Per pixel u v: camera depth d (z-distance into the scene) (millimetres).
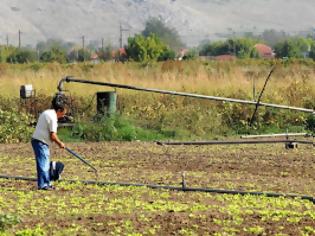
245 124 49188
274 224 22625
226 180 30125
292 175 31594
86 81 41031
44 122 27531
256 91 52156
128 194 26875
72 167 33219
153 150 39688
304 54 174125
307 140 44625
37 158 27500
